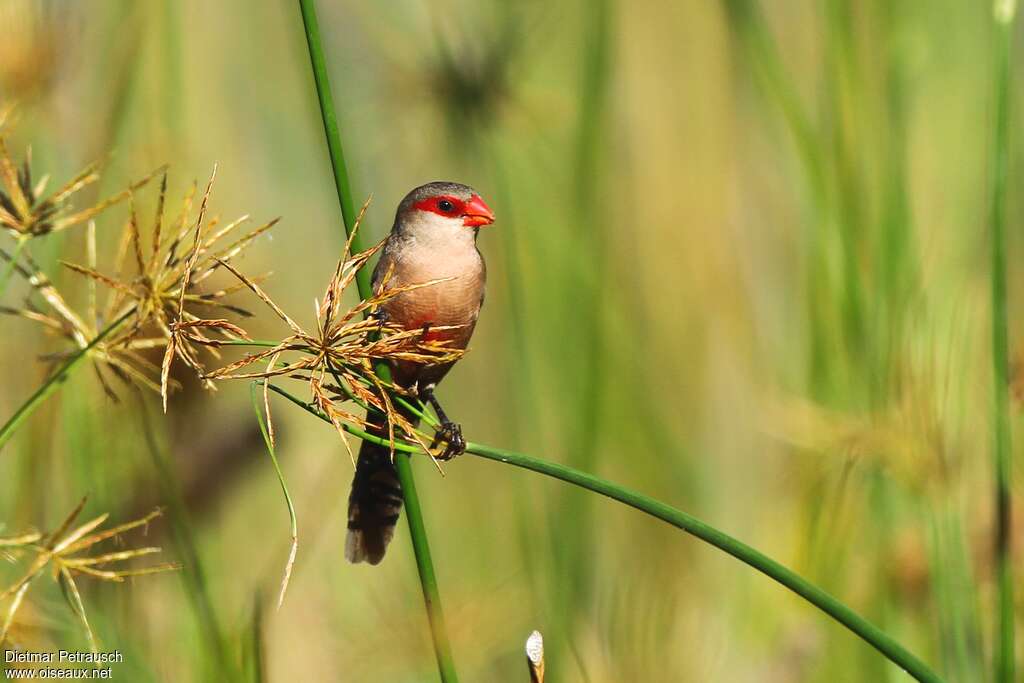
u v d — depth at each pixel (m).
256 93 12.08
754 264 12.86
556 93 10.98
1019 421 8.71
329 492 10.74
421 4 10.38
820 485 10.09
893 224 9.81
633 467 12.01
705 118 13.07
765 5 12.62
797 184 11.57
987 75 12.55
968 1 12.68
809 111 11.98
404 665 8.98
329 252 12.10
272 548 10.45
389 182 11.36
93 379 8.52
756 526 11.73
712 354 12.75
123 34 9.42
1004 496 7.10
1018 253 11.25
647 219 13.04
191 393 8.61
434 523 11.38
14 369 8.95
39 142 8.64
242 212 11.38
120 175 9.41
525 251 11.38
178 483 8.60
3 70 8.27
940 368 8.85
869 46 10.62
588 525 10.48
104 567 8.27
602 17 11.14
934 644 9.41
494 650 9.16
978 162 12.07
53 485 8.75
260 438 8.91
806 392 10.46
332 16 11.06
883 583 9.73
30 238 6.24
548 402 11.52
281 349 5.82
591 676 8.02
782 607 10.31
